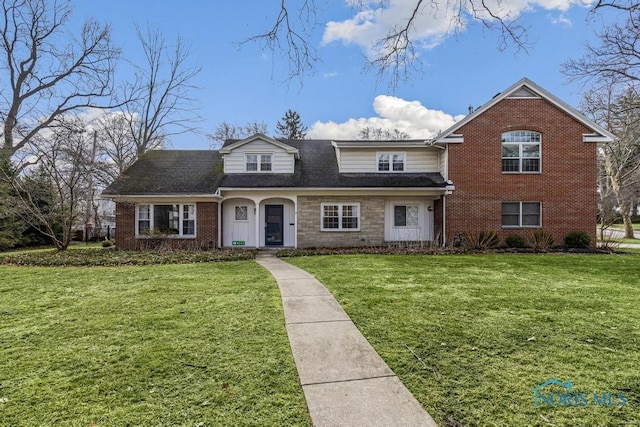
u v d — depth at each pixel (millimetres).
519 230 15062
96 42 22828
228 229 16516
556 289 6855
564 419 2719
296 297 6270
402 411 2832
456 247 14219
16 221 17125
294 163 16938
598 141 15008
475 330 4566
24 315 5367
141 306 5777
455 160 15141
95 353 3918
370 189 14953
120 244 15453
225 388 3172
